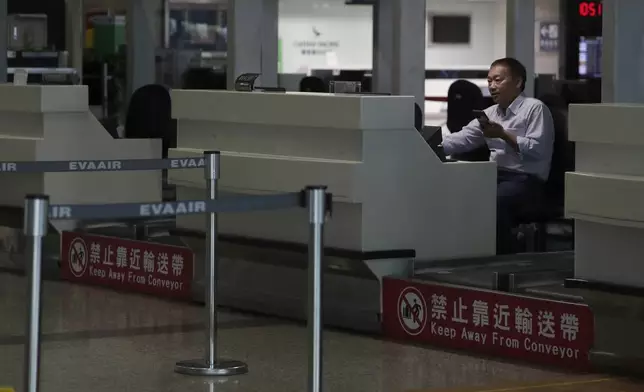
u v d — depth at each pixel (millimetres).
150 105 10516
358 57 16062
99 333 7438
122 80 13117
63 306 8297
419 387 6129
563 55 13031
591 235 6480
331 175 7336
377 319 7391
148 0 12992
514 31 11031
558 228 8938
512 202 8398
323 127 7434
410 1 10102
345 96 7305
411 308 7199
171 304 8398
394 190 7391
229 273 8281
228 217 8234
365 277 7391
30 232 4637
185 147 8414
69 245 9359
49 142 9312
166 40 13078
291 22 16125
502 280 7043
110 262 9047
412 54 10141
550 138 8633
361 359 6773
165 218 9531
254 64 10484
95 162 6684
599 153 6422
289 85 13914
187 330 7551
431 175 7531
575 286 6473
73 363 6680
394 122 7340
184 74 13102
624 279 6328
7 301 8414
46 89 9273
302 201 5059
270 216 7930
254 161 7785
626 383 6141
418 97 10195
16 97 9430
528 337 6641
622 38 8273
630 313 6230
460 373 6418
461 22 16109
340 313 7574
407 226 7457
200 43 13109
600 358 6332
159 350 7000
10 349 6988
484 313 6836
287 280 7875
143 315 8008
